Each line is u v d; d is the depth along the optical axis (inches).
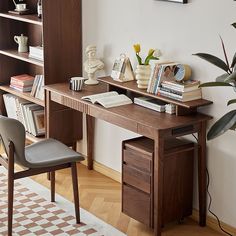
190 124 197.5
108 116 207.6
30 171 201.6
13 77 274.5
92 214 217.8
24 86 268.2
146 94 208.4
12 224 209.9
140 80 213.3
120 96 217.0
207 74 201.6
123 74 222.4
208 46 199.9
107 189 237.3
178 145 204.1
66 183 241.4
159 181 195.0
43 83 247.1
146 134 195.2
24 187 236.4
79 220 211.8
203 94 204.2
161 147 192.9
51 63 243.0
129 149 204.8
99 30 238.5
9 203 200.2
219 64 176.9
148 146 202.5
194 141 209.5
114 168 245.9
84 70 249.0
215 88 200.2
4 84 280.1
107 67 238.7
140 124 196.1
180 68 204.1
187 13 203.8
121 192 221.1
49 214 217.2
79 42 247.1
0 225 209.8
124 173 208.2
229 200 204.1
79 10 244.1
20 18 252.2
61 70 245.9
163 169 200.5
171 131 194.1
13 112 275.4
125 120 201.2
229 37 193.3
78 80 227.9
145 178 200.7
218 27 195.6
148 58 212.4
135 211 207.2
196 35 202.5
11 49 275.0
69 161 205.0
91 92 227.1
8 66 278.7
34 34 271.7
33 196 229.5
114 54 234.4
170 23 210.1
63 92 227.3
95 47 236.2
